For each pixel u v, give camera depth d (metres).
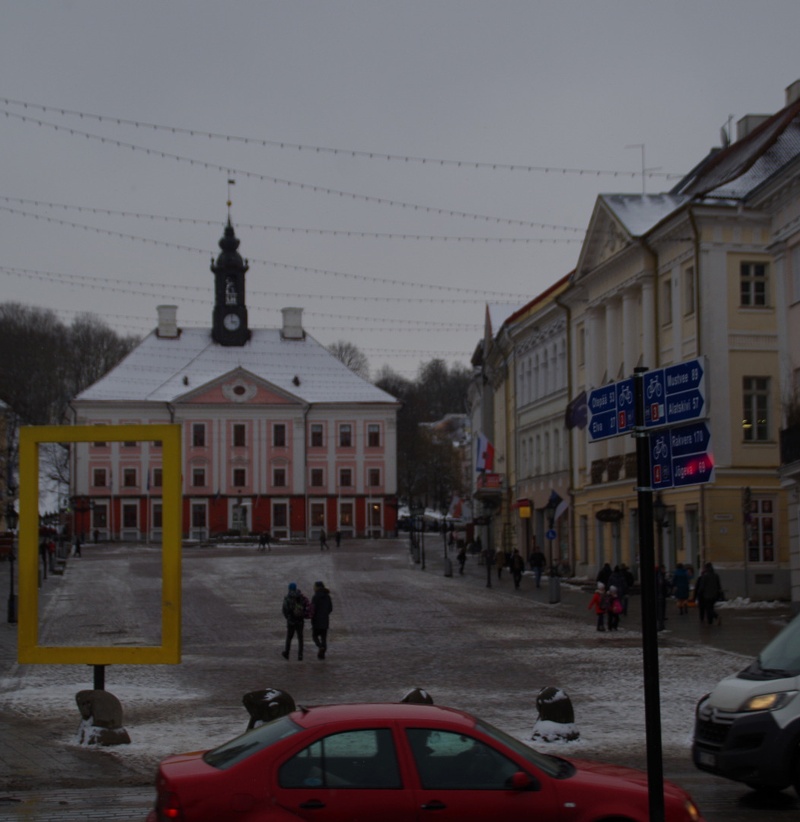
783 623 34.47
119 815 12.59
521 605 44.38
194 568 69.06
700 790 14.22
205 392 119.06
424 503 153.62
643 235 46.53
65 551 81.50
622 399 9.88
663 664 26.19
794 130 46.38
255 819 8.64
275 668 26.80
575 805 8.94
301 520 119.69
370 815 8.71
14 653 29.55
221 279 124.88
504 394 77.12
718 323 42.50
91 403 117.00
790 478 32.53
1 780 14.80
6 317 124.31
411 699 14.78
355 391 122.56
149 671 26.47
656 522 39.47
